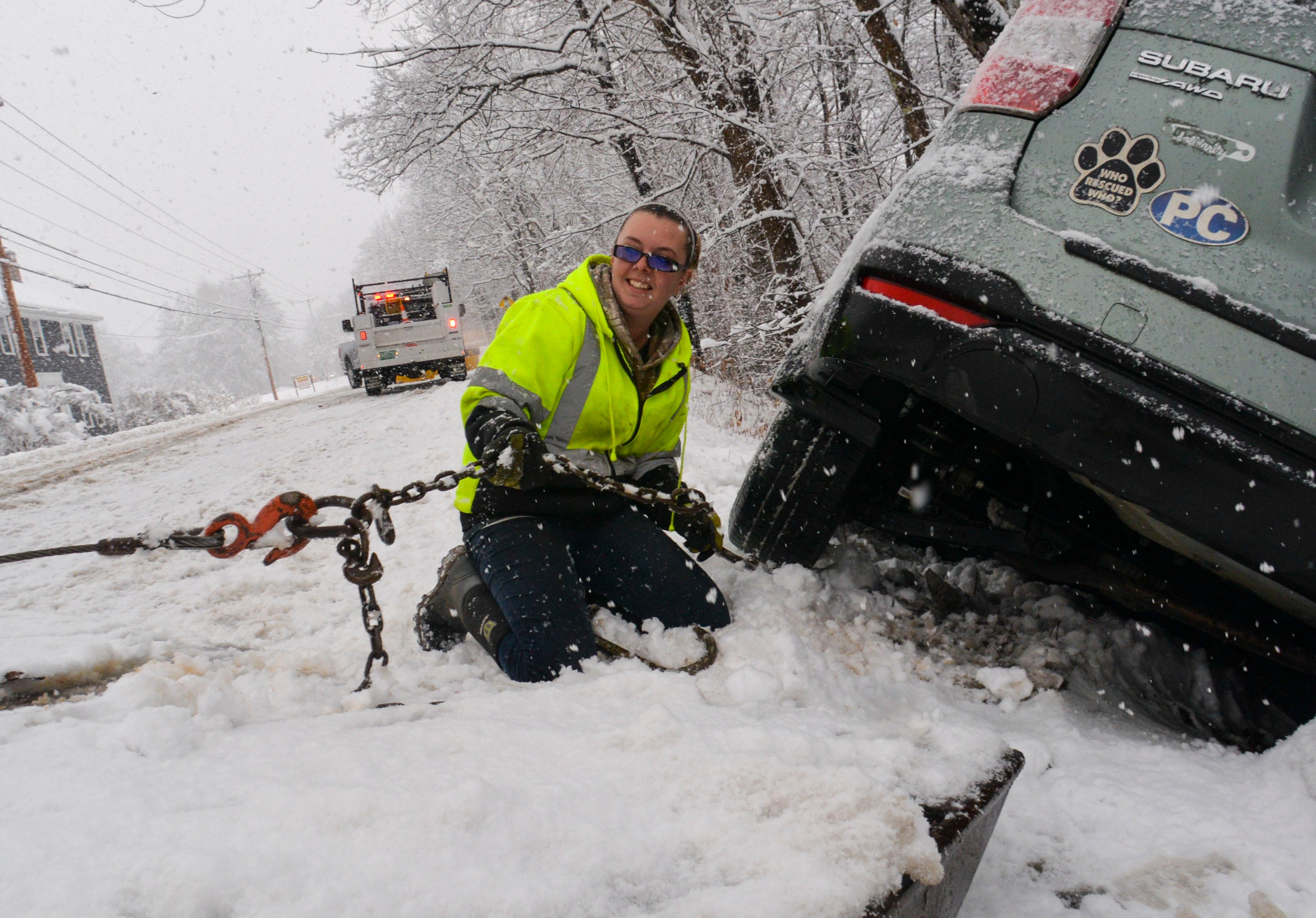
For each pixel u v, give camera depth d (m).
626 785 1.24
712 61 8.02
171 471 8.30
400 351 17.30
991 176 1.83
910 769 1.32
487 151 9.66
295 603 3.24
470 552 2.35
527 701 1.65
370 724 1.51
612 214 9.69
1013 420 1.76
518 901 0.94
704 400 8.71
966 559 2.75
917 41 8.98
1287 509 1.53
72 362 44.19
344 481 6.12
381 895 0.93
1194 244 1.62
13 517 6.18
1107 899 1.33
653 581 2.27
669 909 0.98
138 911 0.87
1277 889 1.28
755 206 8.47
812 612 2.41
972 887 1.38
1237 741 1.97
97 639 2.29
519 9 9.96
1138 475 1.65
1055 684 2.10
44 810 1.07
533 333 2.16
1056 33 1.85
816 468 2.32
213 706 1.57
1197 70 1.68
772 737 1.38
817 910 0.97
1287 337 1.52
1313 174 1.59
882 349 1.91
